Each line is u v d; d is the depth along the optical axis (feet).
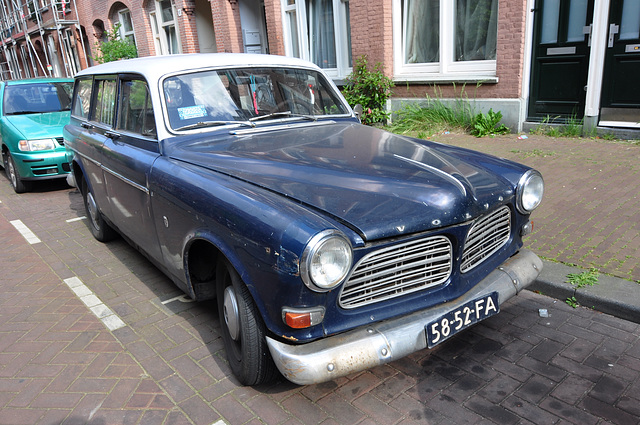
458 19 28.86
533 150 22.97
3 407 9.32
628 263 12.61
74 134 17.40
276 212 7.68
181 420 8.69
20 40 91.97
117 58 51.67
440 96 30.01
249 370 8.82
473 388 9.20
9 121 26.37
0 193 27.22
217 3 43.19
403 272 8.20
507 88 26.63
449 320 8.41
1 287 14.82
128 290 14.14
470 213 8.38
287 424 8.47
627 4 22.20
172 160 10.94
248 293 8.46
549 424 8.20
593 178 18.80
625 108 23.62
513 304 12.09
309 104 13.75
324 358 7.50
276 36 39.27
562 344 10.36
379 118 32.42
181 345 11.14
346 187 8.50
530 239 14.46
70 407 9.21
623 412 8.38
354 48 33.35
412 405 8.82
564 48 24.61
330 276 7.20
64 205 23.94
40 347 11.35
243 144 11.07
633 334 10.53
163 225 11.01
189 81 12.17
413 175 8.86
